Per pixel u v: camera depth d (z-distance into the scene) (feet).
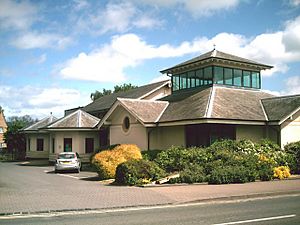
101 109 123.24
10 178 65.57
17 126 154.40
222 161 58.65
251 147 65.92
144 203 37.32
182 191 45.11
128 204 36.68
